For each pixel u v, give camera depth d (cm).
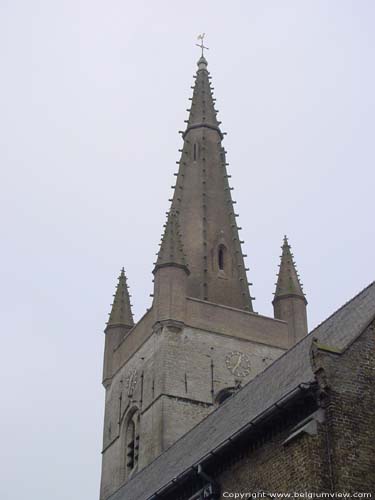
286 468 2444
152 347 5700
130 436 5756
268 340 5909
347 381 2464
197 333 5709
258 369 5753
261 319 5978
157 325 5669
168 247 5919
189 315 5750
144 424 5491
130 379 5900
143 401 5600
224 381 5591
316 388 2444
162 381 5441
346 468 2333
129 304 6631
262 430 2609
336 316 3091
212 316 5819
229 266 6456
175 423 5309
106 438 6009
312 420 2402
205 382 5534
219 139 7162
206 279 6256
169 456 3853
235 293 6325
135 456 5559
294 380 2789
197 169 6912
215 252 6462
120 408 5922
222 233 6581
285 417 2542
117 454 5741
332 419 2392
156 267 5881
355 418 2420
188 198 6744
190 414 5381
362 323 2642
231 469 2738
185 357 5584
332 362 2477
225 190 6856
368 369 2519
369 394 2477
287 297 6206
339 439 2369
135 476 4556
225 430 3047
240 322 5884
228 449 2725
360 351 2538
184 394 5438
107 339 6462
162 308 5697
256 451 2633
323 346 2500
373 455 2388
